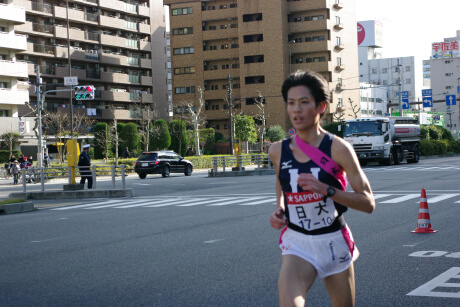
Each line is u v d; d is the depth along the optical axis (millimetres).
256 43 81375
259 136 80125
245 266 7512
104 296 6172
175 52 86312
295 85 3418
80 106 70562
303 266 3398
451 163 39062
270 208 14859
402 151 39844
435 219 11641
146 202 18797
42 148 43500
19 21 53438
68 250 9375
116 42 74688
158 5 84250
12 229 12727
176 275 7094
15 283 6984
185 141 68562
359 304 5629
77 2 70188
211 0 85188
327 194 3242
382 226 10836
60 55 67312
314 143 3451
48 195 22531
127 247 9422
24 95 54438
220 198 18797
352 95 89125
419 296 5863
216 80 85438
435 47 142375
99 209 17062
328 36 81938
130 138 65438
